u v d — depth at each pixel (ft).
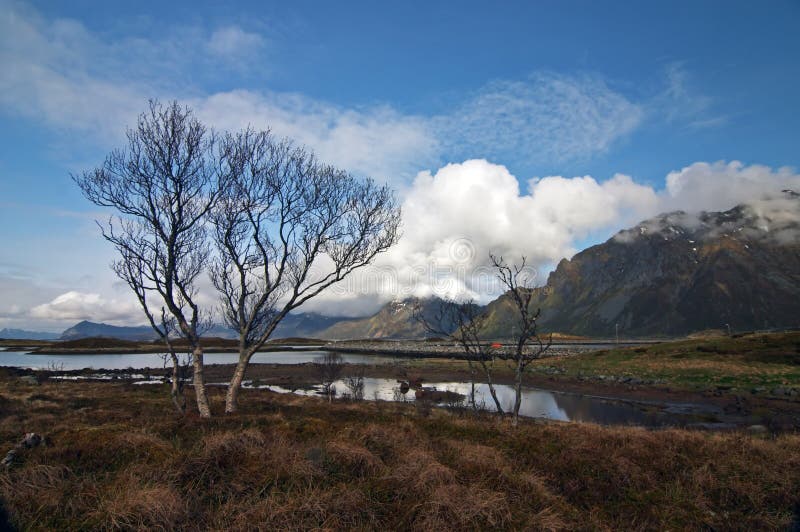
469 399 131.95
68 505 25.07
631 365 194.49
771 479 35.73
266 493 27.55
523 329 55.67
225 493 27.76
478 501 26.78
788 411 102.73
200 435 40.47
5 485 26.45
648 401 125.90
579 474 35.09
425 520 25.13
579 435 45.34
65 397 88.38
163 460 31.40
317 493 27.12
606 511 29.99
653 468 37.22
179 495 25.85
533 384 169.37
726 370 159.02
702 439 45.52
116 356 407.85
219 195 60.34
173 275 57.31
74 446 33.68
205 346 570.46
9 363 307.58
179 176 56.85
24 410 65.62
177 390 64.69
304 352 524.93
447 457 35.63
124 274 63.05
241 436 35.27
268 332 64.54
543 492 30.55
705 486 34.42
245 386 165.68
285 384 172.14
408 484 29.12
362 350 475.72
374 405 93.35
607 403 124.88
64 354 437.17
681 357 198.29
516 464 36.11
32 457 31.45
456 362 272.92
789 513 31.22
